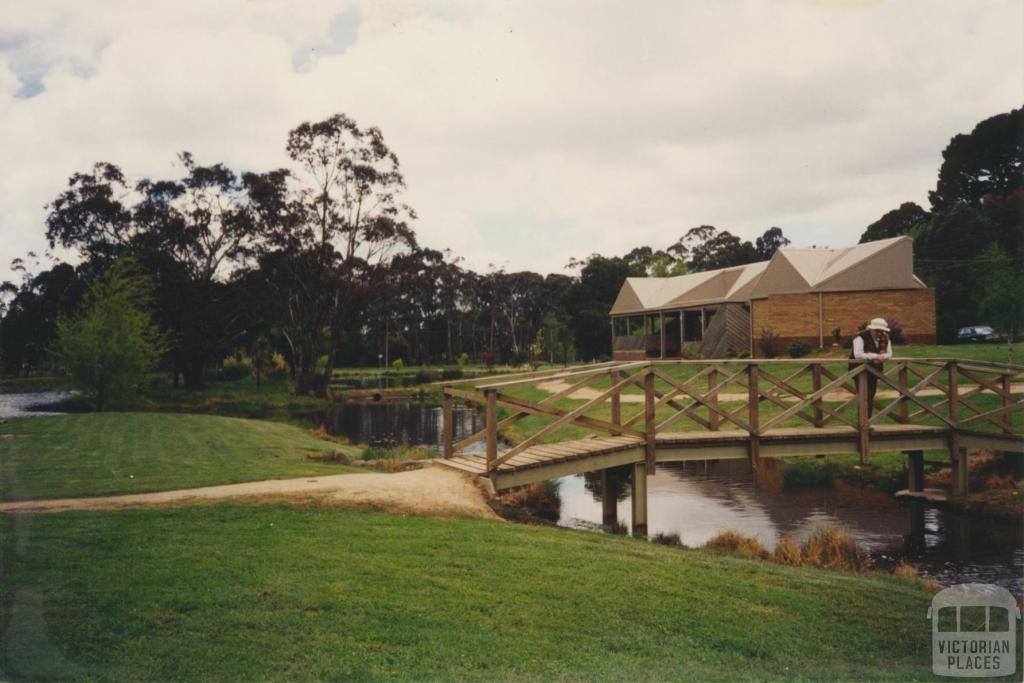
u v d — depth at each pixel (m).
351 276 48.09
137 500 8.59
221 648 4.92
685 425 18.66
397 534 7.52
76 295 42.62
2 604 5.36
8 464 11.35
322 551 6.84
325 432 23.75
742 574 7.23
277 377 61.47
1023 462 13.95
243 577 6.09
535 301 97.25
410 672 4.76
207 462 12.31
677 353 43.00
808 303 30.20
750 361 12.09
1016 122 31.33
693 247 87.12
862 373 12.51
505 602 5.98
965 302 32.28
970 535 10.70
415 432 25.91
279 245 45.66
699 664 5.15
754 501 13.40
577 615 5.84
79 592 5.64
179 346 44.06
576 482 15.98
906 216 42.72
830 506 12.81
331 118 44.34
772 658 5.32
